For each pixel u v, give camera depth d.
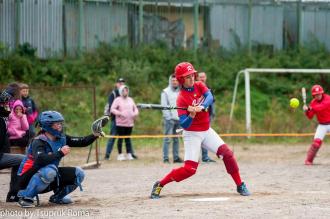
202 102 22.22
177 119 35.88
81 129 47.84
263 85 56.81
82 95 51.34
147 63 55.72
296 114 53.78
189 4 59.31
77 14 55.91
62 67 53.53
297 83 57.62
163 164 35.69
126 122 37.50
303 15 62.47
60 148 20.62
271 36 62.03
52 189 20.95
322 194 22.98
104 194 24.30
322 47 61.94
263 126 50.62
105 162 37.00
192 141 22.36
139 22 58.28
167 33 59.00
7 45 53.16
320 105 34.59
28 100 32.34
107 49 56.34
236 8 60.88
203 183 27.06
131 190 25.38
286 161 37.31
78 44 56.03
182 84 22.17
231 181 27.69
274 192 23.81
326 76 58.44
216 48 60.16
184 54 57.34
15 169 21.92
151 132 48.41
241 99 55.00
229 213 18.33
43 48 54.91
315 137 35.00
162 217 17.91
